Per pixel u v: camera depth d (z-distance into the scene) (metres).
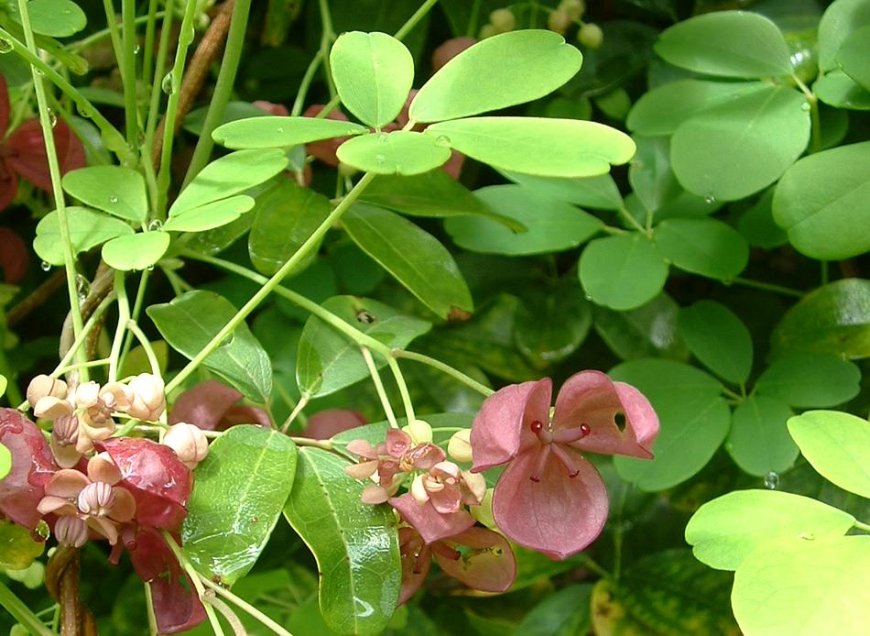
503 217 0.37
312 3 0.44
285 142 0.27
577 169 0.25
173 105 0.32
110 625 0.41
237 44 0.34
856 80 0.35
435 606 0.44
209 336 0.32
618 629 0.41
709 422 0.36
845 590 0.25
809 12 0.41
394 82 0.28
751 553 0.27
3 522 0.29
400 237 0.35
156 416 0.29
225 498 0.28
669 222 0.38
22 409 0.29
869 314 0.38
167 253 0.34
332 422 0.34
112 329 0.42
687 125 0.36
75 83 0.43
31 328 0.43
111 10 0.34
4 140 0.36
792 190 0.34
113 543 0.27
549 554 0.28
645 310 0.41
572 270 0.43
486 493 0.29
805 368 0.37
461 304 0.35
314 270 0.40
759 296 0.43
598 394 0.28
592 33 0.42
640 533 0.42
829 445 0.29
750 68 0.37
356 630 0.28
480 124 0.27
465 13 0.42
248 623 0.39
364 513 0.29
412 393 0.42
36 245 0.31
